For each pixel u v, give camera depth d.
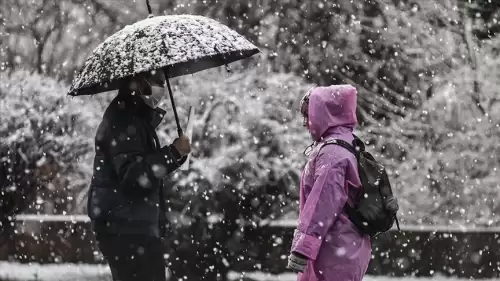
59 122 14.26
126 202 5.79
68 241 12.90
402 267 11.73
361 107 17.80
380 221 5.14
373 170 5.19
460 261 11.77
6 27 20.73
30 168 13.80
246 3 19.86
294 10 19.50
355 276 5.15
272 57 18.94
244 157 11.87
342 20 19.05
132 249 5.80
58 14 20.77
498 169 15.37
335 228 5.14
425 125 16.03
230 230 11.22
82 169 14.34
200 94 13.25
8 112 13.97
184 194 11.05
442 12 17.14
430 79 16.86
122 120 5.87
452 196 15.23
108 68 6.02
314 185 5.11
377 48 18.70
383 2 18.17
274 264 11.55
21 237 13.12
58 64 20.45
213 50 6.21
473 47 16.28
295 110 14.30
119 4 20.67
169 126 13.18
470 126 15.87
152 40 6.14
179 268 11.10
